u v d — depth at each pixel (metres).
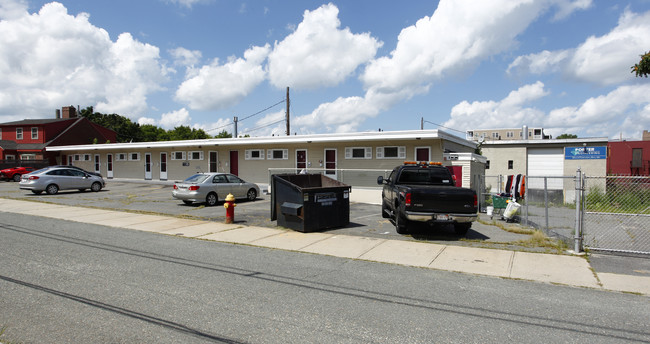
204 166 26.92
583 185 8.54
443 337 4.26
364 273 6.89
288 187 11.19
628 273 7.00
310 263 7.56
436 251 8.62
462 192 9.81
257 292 5.71
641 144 33.56
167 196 20.56
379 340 4.15
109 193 22.11
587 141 28.02
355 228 11.51
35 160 36.03
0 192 22.30
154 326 4.42
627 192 15.59
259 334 4.26
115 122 71.62
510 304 5.39
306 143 22.42
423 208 9.77
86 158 34.88
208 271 6.82
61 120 41.62
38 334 4.14
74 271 6.58
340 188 11.65
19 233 9.99
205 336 4.18
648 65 9.27
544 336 4.33
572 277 6.75
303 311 4.98
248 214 14.08
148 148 29.89
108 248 8.48
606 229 12.09
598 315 5.01
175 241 9.49
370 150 20.30
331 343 4.06
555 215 15.73
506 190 15.02
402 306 5.24
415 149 19.14
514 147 29.80
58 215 13.45
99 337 4.10
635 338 4.32
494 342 4.15
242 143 23.69
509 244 9.34
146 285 5.92
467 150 24.31
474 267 7.36
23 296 5.31
